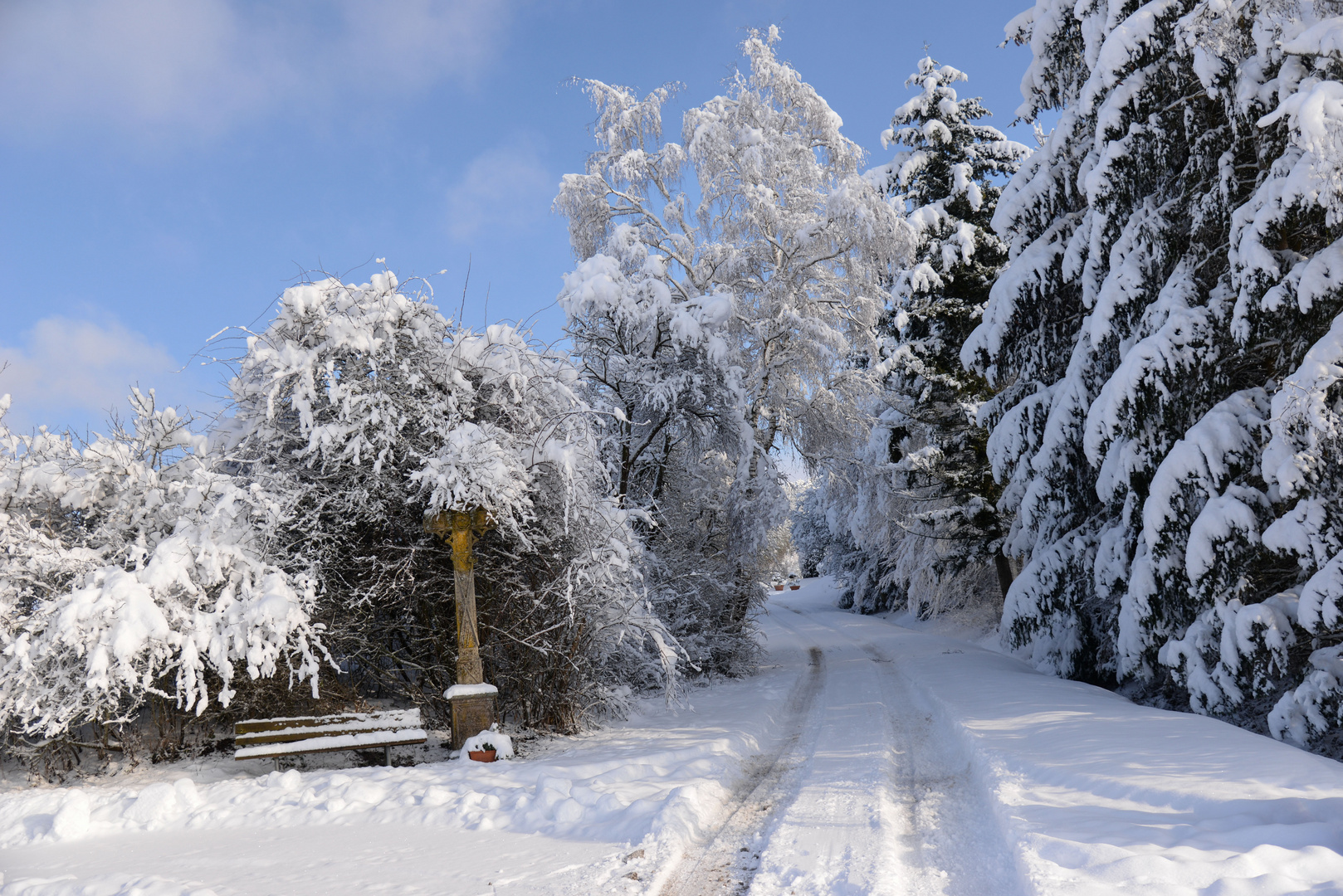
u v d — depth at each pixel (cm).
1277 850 350
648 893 388
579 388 1317
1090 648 1373
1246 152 977
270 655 728
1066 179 1373
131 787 712
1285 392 762
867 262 1752
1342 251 778
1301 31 855
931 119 2234
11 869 484
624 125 1838
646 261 1541
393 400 865
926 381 2116
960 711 920
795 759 766
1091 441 1053
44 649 672
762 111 1828
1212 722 737
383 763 823
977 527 2081
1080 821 444
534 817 551
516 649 948
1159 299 1013
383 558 894
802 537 4925
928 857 440
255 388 885
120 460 823
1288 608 852
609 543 925
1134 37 1002
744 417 1642
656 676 1228
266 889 418
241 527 798
